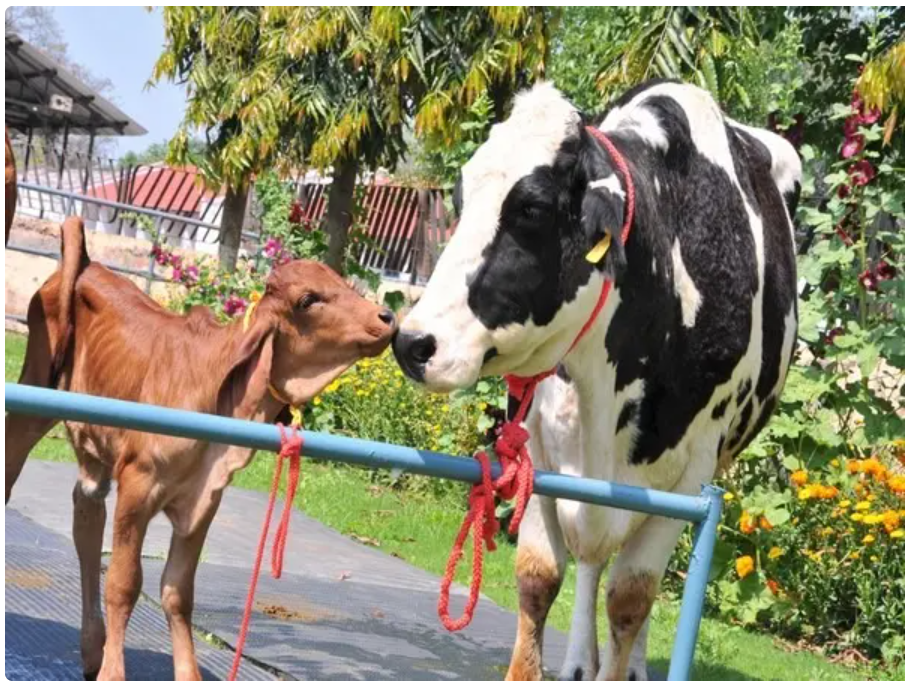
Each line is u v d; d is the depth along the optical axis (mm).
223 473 3602
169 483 3578
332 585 6301
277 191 11992
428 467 2803
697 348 4223
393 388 10898
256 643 4844
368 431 10664
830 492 6918
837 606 7043
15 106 24766
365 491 9797
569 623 6684
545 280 3434
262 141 12922
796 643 6969
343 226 13031
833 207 7340
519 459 2918
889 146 7887
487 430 8461
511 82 12227
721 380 4332
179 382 3729
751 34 9328
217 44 13422
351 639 5191
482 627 5945
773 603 7016
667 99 4457
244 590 5793
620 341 3912
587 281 3527
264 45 13008
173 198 21859
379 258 19094
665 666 5848
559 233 3449
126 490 3557
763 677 5926
